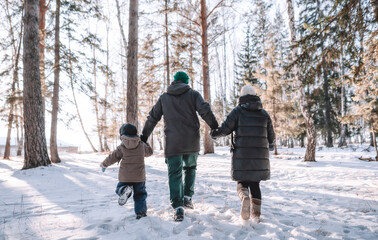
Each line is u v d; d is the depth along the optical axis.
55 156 13.01
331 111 24.33
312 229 2.73
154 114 3.37
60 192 5.21
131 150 3.13
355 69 5.66
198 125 3.22
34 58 8.98
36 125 8.92
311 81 5.60
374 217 3.21
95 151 26.33
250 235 2.47
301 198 4.53
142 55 16.50
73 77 13.50
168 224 2.82
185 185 3.42
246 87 3.25
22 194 5.02
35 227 2.85
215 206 3.73
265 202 4.17
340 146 20.98
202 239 2.37
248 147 3.01
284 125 16.81
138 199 3.10
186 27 15.49
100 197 4.61
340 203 4.06
